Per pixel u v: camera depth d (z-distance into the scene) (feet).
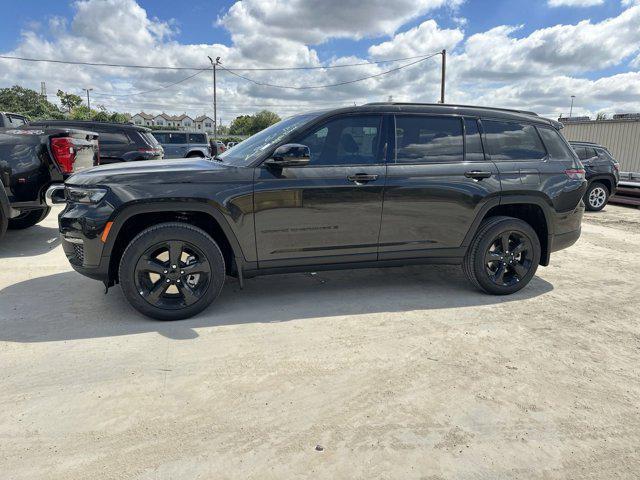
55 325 12.01
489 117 14.43
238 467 7.09
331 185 12.66
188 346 10.96
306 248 12.91
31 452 7.31
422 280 16.35
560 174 14.75
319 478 6.90
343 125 13.10
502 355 10.78
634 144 68.23
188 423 8.11
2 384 9.21
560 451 7.57
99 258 11.80
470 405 8.77
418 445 7.64
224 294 14.58
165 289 12.19
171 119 431.84
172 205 11.78
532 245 14.70
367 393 9.12
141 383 9.34
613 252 21.48
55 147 18.34
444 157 13.80
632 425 8.27
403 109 13.62
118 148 34.27
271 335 11.63
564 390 9.35
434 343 11.34
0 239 18.72
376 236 13.38
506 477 6.99
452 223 13.89
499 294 14.85
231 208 12.07
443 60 102.37
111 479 6.79
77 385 9.23
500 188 14.06
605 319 13.08
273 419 8.27
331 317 12.84
